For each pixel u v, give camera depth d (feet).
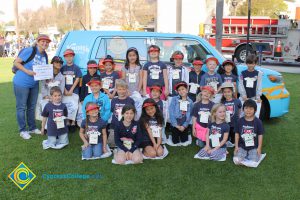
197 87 18.11
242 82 18.03
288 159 15.21
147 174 13.52
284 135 18.63
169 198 11.61
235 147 15.29
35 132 18.63
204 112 16.21
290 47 50.88
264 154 15.48
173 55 17.92
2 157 15.26
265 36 52.08
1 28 165.99
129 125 14.74
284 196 11.79
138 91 17.80
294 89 32.27
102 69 18.51
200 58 18.70
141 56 19.10
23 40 105.40
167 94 17.60
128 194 11.88
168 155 15.64
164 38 19.24
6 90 32.96
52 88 16.51
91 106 14.75
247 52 40.34
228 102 16.94
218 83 17.63
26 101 17.85
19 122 17.87
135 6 146.51
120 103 16.42
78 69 18.40
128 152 14.76
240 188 12.37
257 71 17.93
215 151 15.07
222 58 19.20
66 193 11.96
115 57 19.01
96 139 15.01
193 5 84.33
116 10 148.77
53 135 16.46
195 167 14.25
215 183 12.77
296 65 54.90
